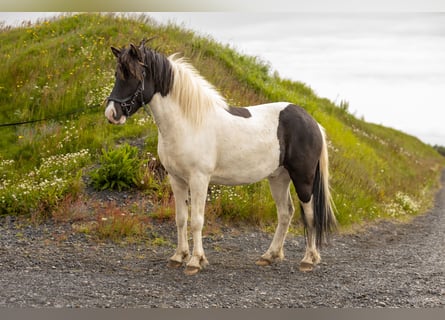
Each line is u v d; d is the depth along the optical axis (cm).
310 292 683
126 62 676
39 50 1739
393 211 1452
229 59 2089
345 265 855
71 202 1027
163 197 1070
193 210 738
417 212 1612
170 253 859
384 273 802
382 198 1549
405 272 810
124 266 773
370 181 1619
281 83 2547
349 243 1061
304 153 787
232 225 1054
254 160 763
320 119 1988
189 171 727
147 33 1973
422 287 716
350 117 2842
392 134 3975
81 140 1283
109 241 894
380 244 1073
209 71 1811
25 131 1345
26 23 2155
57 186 1048
